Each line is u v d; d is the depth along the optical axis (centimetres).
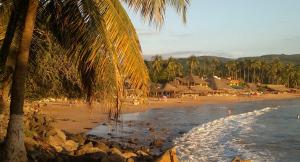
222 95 12581
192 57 15800
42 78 1366
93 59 799
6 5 1131
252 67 17638
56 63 1187
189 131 4262
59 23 996
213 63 18338
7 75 1188
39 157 1180
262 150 3081
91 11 812
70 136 2145
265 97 13700
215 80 12962
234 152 2962
